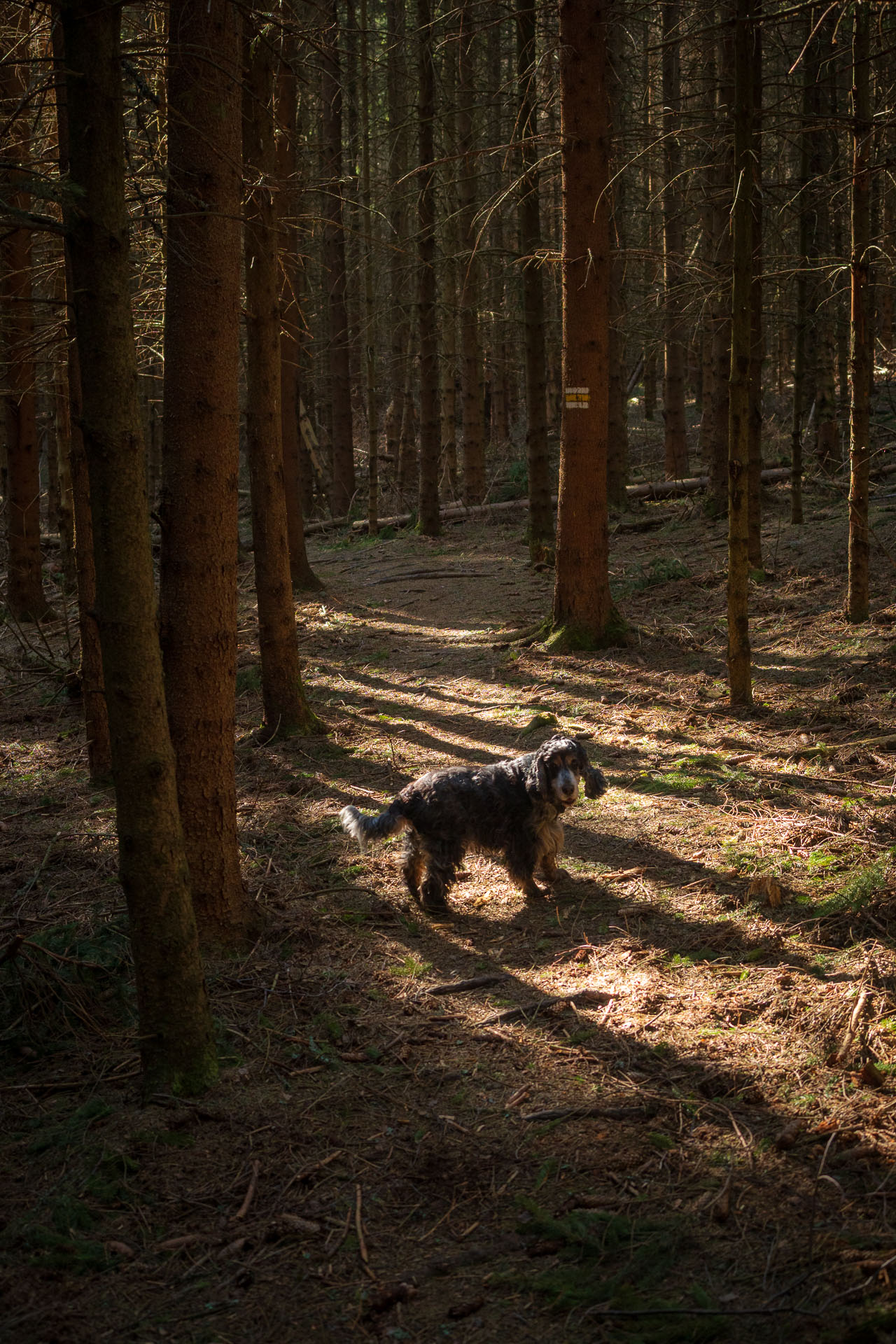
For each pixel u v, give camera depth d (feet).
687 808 23.09
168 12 18.71
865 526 33.19
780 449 72.38
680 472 70.23
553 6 35.96
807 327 46.70
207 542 17.42
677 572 45.44
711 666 33.24
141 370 33.37
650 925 18.34
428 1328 9.99
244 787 27.17
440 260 55.98
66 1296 10.66
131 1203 11.99
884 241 33.63
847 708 27.45
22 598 48.96
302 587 53.01
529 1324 9.96
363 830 19.67
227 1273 10.89
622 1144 12.55
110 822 25.11
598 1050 14.64
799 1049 14.11
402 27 66.44
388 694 34.86
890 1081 13.16
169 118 17.06
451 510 73.56
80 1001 16.42
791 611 37.29
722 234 42.60
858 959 16.03
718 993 15.80
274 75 27.78
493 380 102.37
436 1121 13.30
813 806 21.99
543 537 55.42
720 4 33.06
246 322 28.48
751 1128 12.59
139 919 14.06
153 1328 10.19
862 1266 10.11
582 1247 10.89
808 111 41.83
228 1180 12.35
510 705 32.22
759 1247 10.64
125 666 13.43
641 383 134.21
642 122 48.08
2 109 29.76
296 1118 13.48
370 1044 15.20
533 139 35.12
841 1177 11.55
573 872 20.95
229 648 17.95
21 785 28.71
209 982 17.03
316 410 107.55
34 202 28.63
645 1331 9.70
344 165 60.85
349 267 77.46
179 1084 14.12
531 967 17.34
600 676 33.91
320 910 19.90
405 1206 11.78
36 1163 12.85
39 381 35.45
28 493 48.47
